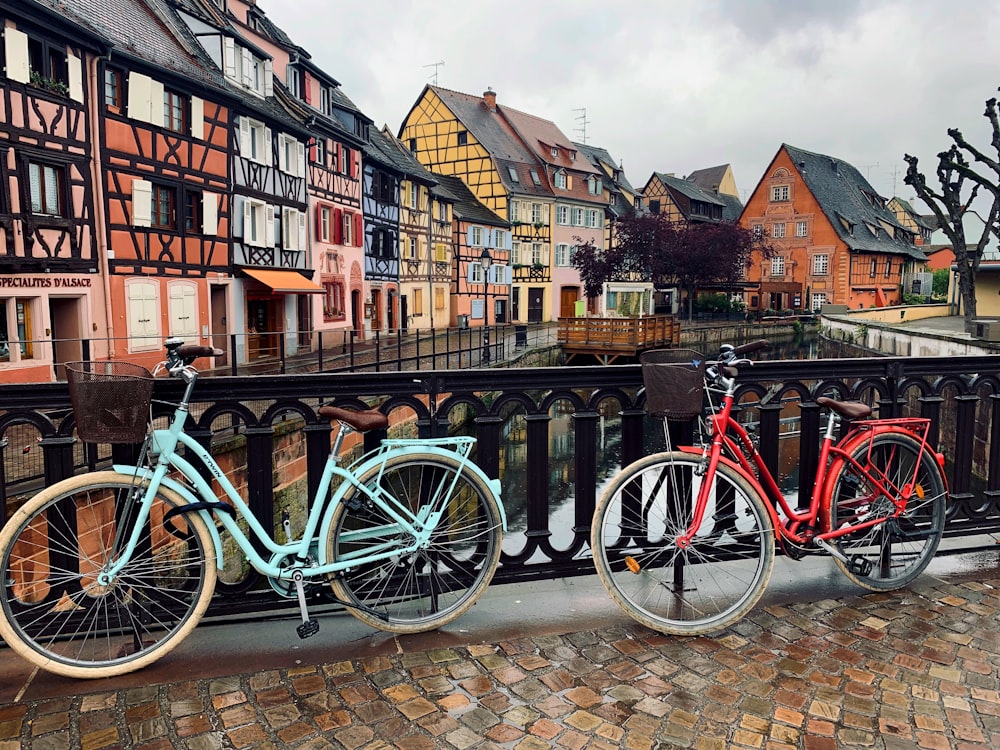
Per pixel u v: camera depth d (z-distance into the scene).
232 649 2.85
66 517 2.79
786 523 3.14
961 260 22.61
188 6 21.47
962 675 2.63
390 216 35.12
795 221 67.38
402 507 2.90
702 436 3.17
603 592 3.36
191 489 2.84
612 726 2.35
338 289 29.42
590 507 3.37
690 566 3.57
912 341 23.28
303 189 25.69
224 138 20.70
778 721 2.37
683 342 43.94
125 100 17.02
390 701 2.49
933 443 3.72
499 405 3.21
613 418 19.23
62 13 15.24
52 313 15.70
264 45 25.48
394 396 3.10
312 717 2.40
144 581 2.76
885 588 3.33
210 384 2.93
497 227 48.22
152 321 17.97
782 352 44.28
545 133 56.94
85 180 15.87
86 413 2.53
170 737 2.29
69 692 2.54
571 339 33.50
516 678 2.64
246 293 22.41
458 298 44.72
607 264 50.34
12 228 13.95
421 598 3.08
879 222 73.25
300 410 3.04
